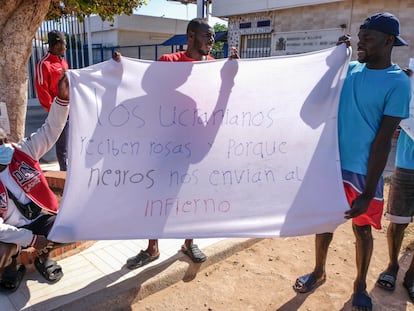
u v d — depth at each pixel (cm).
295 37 1135
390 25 239
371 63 253
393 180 314
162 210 258
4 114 368
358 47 254
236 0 1244
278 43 1180
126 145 250
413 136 290
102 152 245
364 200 254
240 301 301
